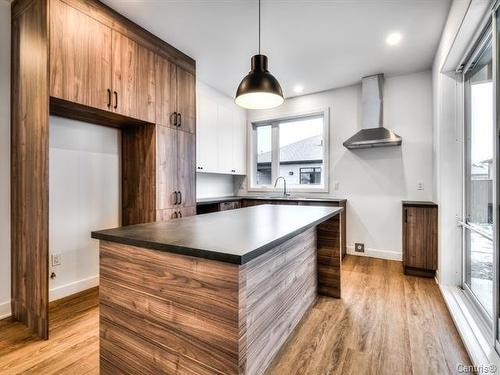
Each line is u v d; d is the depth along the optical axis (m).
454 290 2.58
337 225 2.52
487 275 2.04
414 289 2.72
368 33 2.70
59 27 1.98
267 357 1.59
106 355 1.40
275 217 1.93
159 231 1.40
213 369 1.08
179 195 3.06
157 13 2.41
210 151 4.12
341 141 4.15
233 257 0.97
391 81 3.75
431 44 2.88
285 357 1.69
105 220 2.88
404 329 1.99
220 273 1.05
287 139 4.91
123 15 2.44
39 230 1.95
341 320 2.13
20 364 1.62
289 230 1.42
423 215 3.05
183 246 1.08
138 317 1.28
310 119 4.66
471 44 2.19
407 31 2.65
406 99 3.67
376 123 3.71
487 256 2.04
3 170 2.19
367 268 3.40
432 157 3.48
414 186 3.65
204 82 4.02
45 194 1.91
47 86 1.91
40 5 1.95
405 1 2.22
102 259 1.40
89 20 2.17
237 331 1.02
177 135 3.05
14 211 2.19
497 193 1.63
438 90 2.82
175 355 1.18
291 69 3.53
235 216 2.00
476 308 2.15
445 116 2.72
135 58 2.56
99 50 2.25
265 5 2.29
